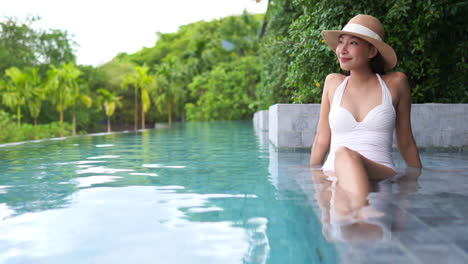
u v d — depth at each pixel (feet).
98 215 6.46
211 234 5.33
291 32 22.75
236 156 15.67
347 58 9.83
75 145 23.62
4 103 126.41
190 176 10.58
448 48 20.03
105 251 4.73
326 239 4.91
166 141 26.48
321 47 19.44
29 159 15.65
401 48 19.49
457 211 6.11
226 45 164.86
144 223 5.95
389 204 6.63
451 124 17.07
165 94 162.20
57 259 4.49
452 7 18.12
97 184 9.53
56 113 155.33
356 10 19.42
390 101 9.81
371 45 9.80
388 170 9.38
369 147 9.64
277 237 5.11
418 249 4.46
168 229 5.61
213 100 132.05
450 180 9.02
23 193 8.45
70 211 6.77
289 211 6.43
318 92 20.72
